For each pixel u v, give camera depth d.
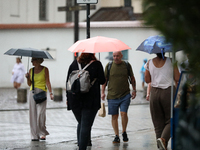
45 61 81.06
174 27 6.11
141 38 76.19
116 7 96.56
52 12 102.38
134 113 40.09
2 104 48.53
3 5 93.00
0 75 81.94
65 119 35.22
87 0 22.72
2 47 81.44
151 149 21.11
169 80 18.66
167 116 18.88
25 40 80.94
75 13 72.12
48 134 24.33
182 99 9.52
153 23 6.20
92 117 17.97
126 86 22.61
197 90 6.81
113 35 77.62
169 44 6.61
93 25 77.94
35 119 23.81
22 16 96.56
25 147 21.73
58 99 53.22
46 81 23.64
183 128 9.16
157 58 19.03
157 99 18.84
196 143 8.03
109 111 22.84
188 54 6.52
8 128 29.23
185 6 6.13
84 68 18.02
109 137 25.48
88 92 17.78
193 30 6.11
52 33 80.25
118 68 22.50
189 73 7.00
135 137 25.38
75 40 72.62
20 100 50.69
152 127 30.34
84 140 17.70
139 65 77.00
